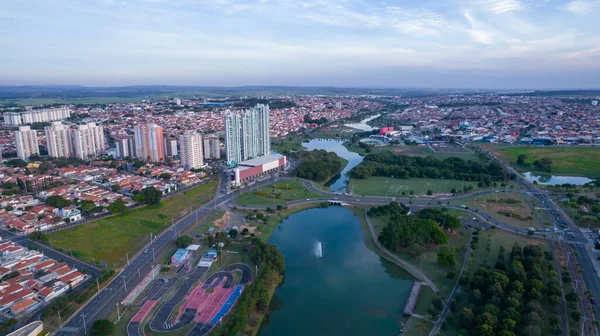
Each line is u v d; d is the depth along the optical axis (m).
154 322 199.00
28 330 185.50
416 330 196.75
